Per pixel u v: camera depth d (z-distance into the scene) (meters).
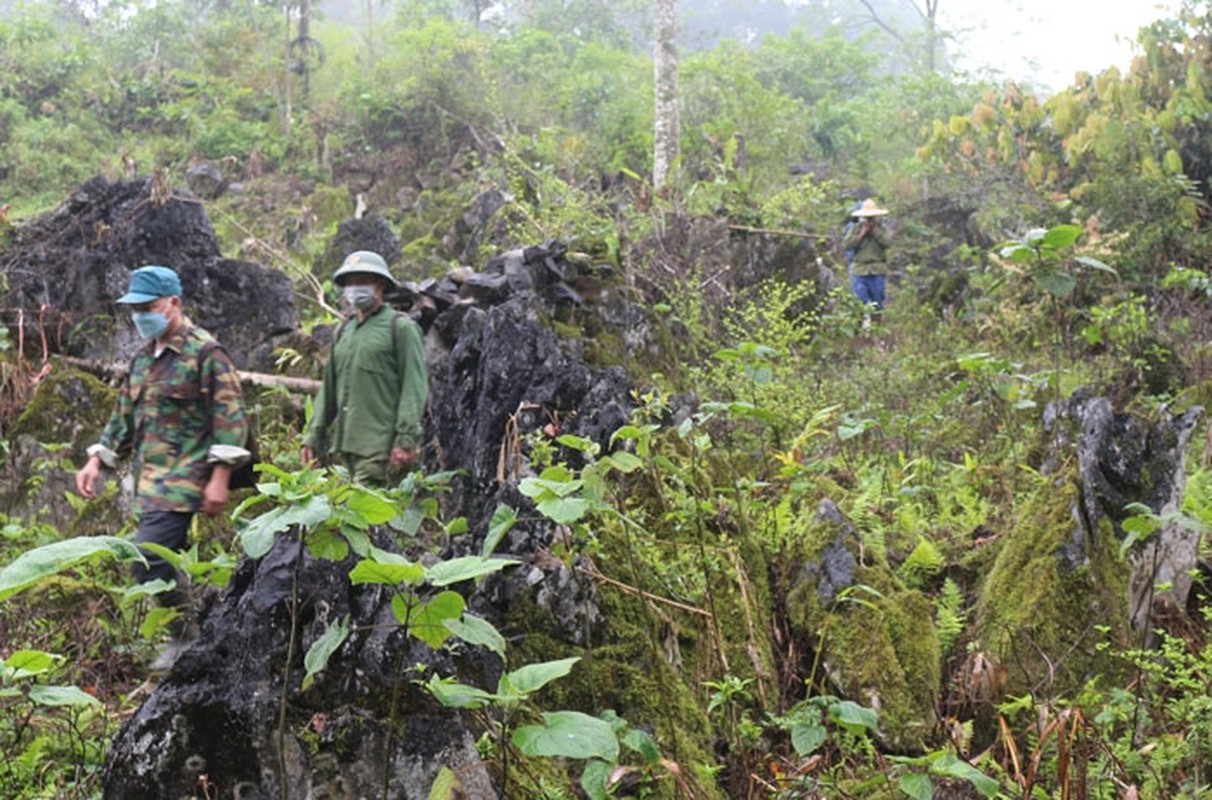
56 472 7.09
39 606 5.14
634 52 34.19
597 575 4.18
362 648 3.22
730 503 5.53
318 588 3.25
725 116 19.44
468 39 22.84
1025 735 4.37
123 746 3.22
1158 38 13.01
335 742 3.17
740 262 11.93
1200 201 12.04
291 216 17.72
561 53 25.64
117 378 8.07
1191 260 11.23
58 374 7.52
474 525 5.61
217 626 3.31
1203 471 6.15
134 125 23.00
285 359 8.64
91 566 5.68
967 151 14.32
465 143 21.08
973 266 12.50
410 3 28.14
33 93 22.94
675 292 10.31
